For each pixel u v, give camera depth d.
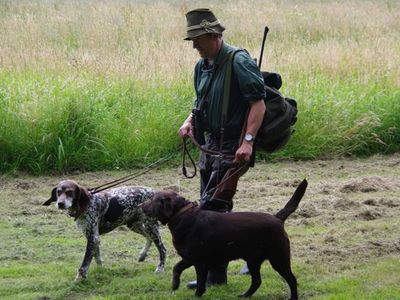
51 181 13.93
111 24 25.23
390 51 21.72
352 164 15.58
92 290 8.65
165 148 15.33
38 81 16.72
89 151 14.70
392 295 8.16
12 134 14.40
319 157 16.06
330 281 8.71
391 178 14.25
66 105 14.93
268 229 7.76
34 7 28.86
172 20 26.94
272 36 26.06
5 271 9.19
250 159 8.30
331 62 20.08
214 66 8.30
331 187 13.43
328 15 29.89
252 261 7.98
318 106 16.47
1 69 18.00
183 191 13.26
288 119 8.39
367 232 10.73
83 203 8.80
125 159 14.91
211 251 7.80
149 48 20.61
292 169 15.05
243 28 26.75
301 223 11.27
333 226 11.11
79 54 19.88
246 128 8.16
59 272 9.23
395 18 29.62
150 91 16.95
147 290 8.60
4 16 26.70
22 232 10.92
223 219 7.82
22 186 13.48
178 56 19.38
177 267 8.04
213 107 8.34
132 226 9.40
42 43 22.14
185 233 7.80
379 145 16.55
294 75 19.02
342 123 16.36
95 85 16.72
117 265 9.53
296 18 28.39
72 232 10.98
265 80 8.59
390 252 9.87
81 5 29.64
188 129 8.66
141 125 15.41
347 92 17.58
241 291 8.46
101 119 15.20
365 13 30.86
